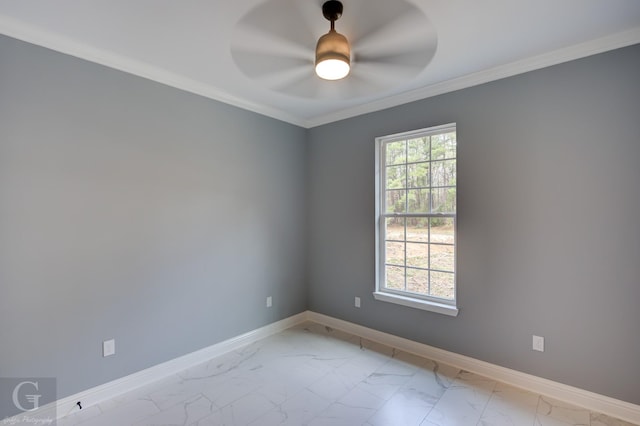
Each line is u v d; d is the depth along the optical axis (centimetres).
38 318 201
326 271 371
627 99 202
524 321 239
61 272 210
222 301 302
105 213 230
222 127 303
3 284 190
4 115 191
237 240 316
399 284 316
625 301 203
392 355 294
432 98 286
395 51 217
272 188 351
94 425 198
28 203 198
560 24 191
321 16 181
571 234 221
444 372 262
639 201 198
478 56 227
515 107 242
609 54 207
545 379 230
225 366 274
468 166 265
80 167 219
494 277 252
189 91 278
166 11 179
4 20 186
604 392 209
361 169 338
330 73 190
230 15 183
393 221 321
